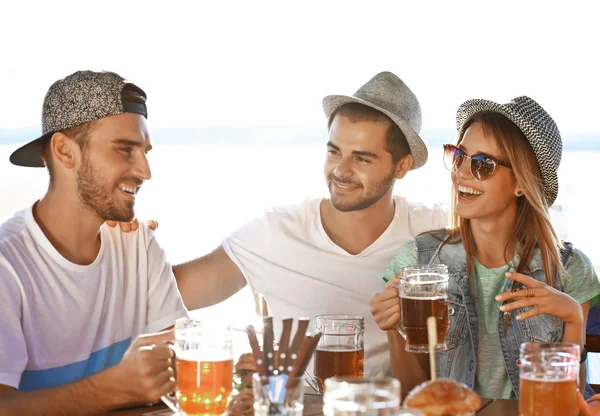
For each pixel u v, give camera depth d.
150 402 1.97
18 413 1.86
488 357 2.53
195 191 8.70
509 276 2.19
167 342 1.93
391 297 2.19
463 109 2.59
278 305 2.89
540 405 1.57
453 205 2.64
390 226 2.90
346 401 1.19
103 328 2.37
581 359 2.38
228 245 2.97
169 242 7.13
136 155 2.31
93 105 2.23
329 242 2.88
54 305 2.22
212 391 1.61
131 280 2.46
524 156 2.44
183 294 2.95
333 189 2.80
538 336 2.45
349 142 2.76
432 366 1.47
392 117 2.75
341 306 2.85
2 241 2.17
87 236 2.33
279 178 9.23
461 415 1.34
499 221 2.54
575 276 2.53
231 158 10.12
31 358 2.17
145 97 2.39
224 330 1.63
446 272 2.10
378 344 2.83
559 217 7.11
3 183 7.81
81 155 2.25
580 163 8.46
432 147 9.20
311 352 1.66
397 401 1.21
